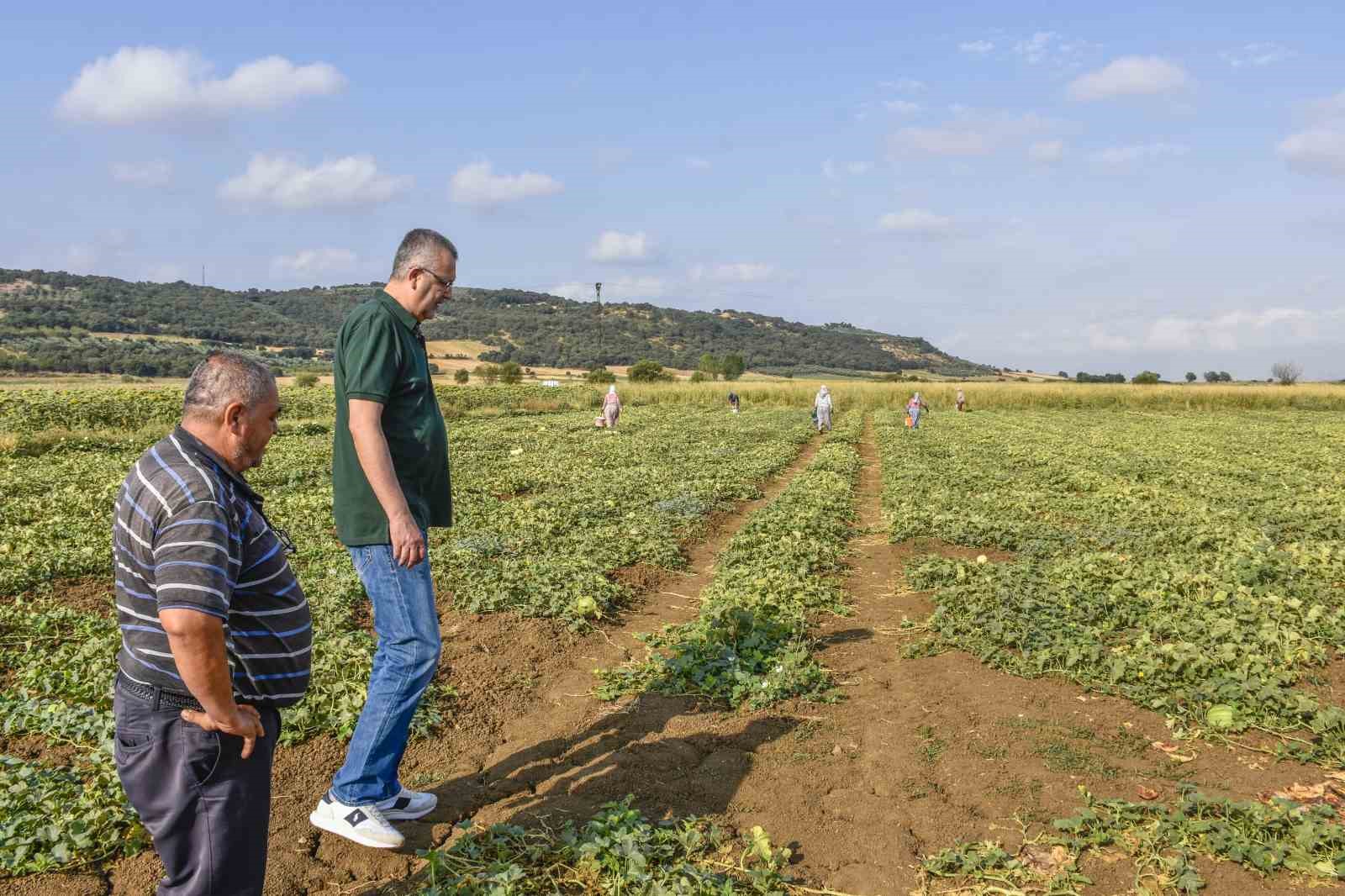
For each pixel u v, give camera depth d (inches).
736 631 312.3
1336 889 160.7
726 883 160.6
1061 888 165.2
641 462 919.7
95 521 509.4
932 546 508.1
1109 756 223.6
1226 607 330.0
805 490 695.7
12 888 165.2
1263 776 209.6
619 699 269.9
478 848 175.5
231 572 121.4
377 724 176.9
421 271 174.9
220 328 6318.9
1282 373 3398.1
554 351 6688.0
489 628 335.0
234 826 124.6
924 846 182.7
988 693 268.1
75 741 226.5
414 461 179.2
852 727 245.9
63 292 6446.9
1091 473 821.9
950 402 2426.2
